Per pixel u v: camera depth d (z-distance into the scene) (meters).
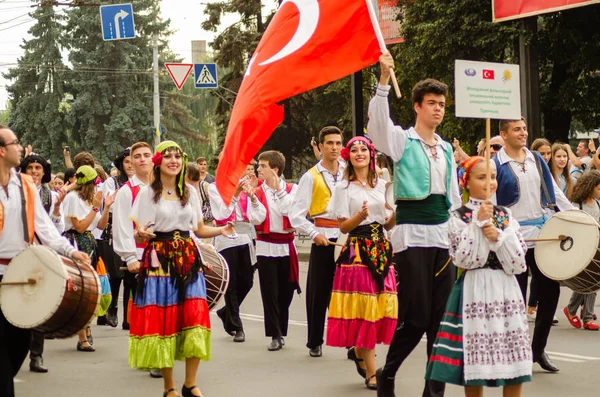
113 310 13.16
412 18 28.55
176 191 8.06
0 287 6.55
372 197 8.52
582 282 8.41
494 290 6.41
